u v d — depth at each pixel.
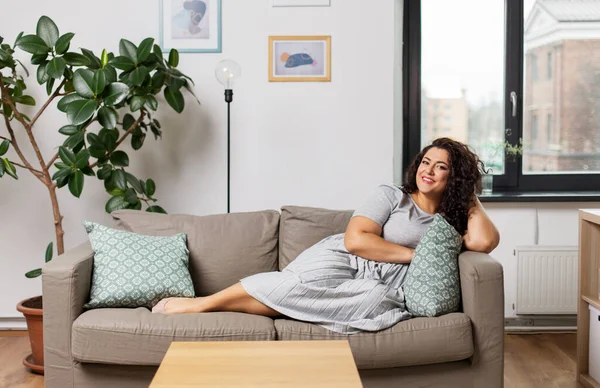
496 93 3.96
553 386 2.95
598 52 3.94
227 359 1.94
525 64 3.96
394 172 3.91
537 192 3.90
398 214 2.72
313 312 2.46
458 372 2.43
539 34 3.95
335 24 3.71
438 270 2.48
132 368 2.42
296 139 3.75
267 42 3.72
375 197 2.76
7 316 3.79
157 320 2.40
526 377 3.06
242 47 3.72
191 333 2.36
